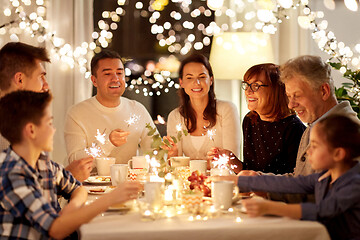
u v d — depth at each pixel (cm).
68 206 161
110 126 281
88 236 129
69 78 388
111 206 158
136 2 406
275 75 239
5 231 144
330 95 191
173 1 375
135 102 299
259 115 249
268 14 343
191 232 133
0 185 143
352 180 144
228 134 274
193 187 180
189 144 277
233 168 242
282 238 136
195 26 402
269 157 242
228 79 364
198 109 275
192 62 267
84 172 200
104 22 389
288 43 387
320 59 191
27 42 375
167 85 403
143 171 207
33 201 141
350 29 381
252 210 144
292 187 166
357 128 147
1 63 197
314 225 137
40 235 147
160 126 405
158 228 134
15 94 150
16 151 151
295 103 192
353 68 373
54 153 387
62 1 383
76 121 277
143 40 408
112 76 276
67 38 386
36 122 148
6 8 367
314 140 150
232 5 394
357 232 144
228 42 340
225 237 134
